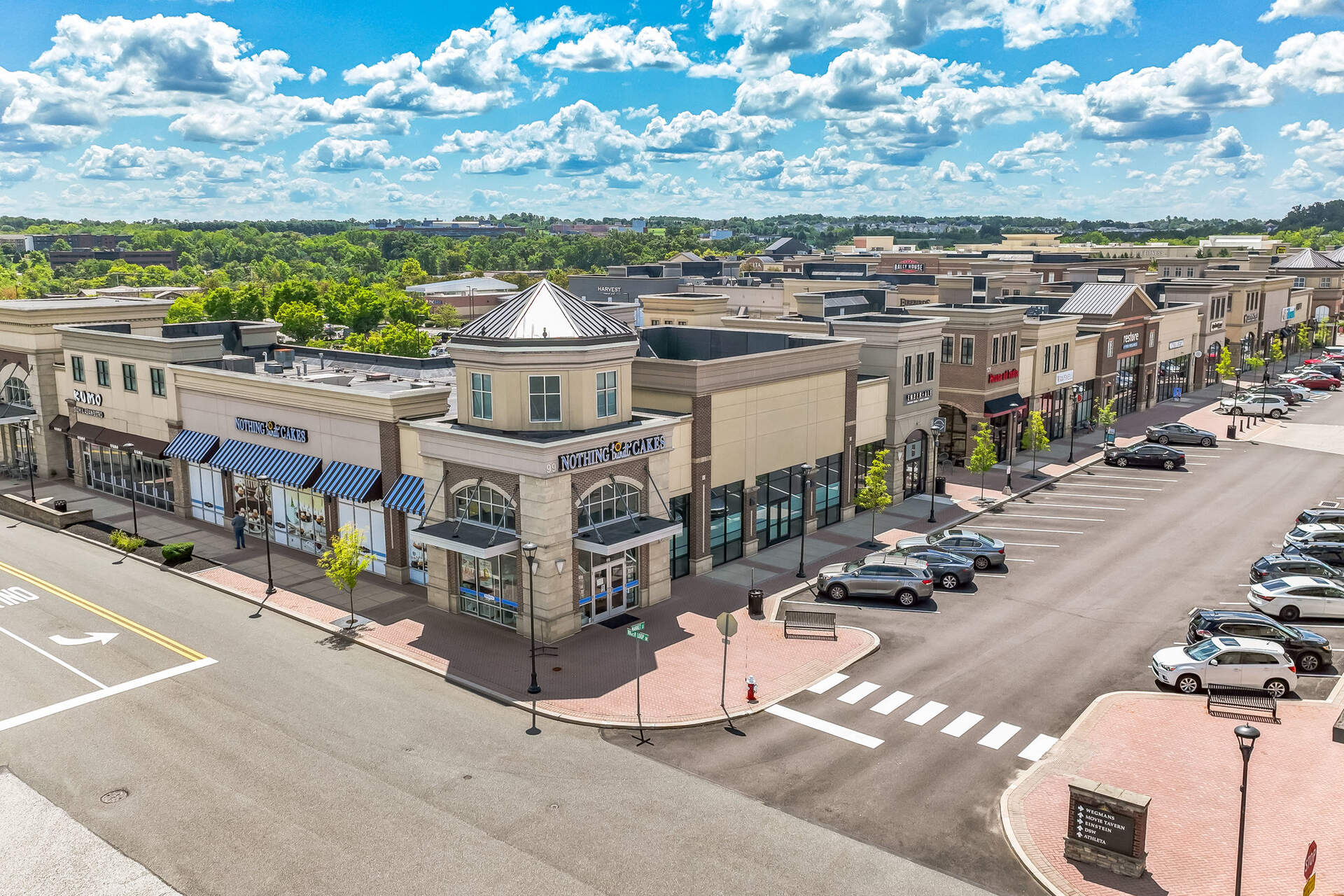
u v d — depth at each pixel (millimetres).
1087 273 119875
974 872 21609
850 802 24422
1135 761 26391
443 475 37719
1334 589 36875
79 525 51188
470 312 183000
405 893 20828
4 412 61812
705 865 21766
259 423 46625
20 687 31281
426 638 35375
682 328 52875
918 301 93438
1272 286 111125
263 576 42469
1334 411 84562
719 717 29094
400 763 26391
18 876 21672
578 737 27984
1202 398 92125
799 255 181125
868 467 53781
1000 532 49656
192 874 21625
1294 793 24719
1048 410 71875
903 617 37719
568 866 21719
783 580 42000
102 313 62438
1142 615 37688
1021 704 30016
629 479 37438
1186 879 21266
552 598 34656
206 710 29703
